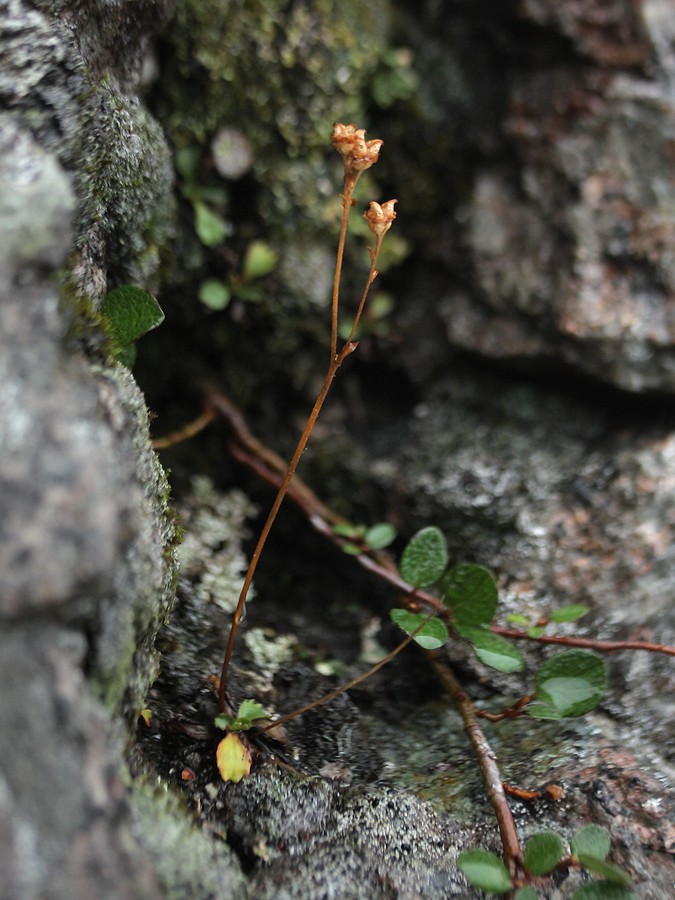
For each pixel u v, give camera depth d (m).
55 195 0.15
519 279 0.27
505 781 0.19
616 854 0.18
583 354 0.27
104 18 0.19
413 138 0.28
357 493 0.27
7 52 0.16
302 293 0.27
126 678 0.16
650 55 0.27
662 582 0.23
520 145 0.28
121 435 0.16
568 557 0.24
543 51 0.28
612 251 0.27
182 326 0.26
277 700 0.21
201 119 0.25
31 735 0.13
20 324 0.14
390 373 0.29
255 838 0.18
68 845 0.13
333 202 0.27
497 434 0.27
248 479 0.27
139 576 0.16
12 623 0.14
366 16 0.27
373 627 0.24
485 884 0.16
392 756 0.20
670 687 0.22
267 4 0.25
